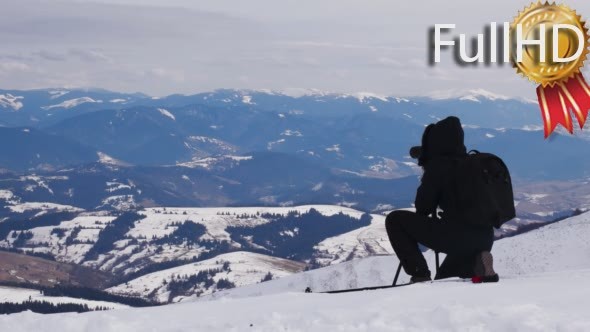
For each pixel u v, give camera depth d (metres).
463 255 7.82
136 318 6.48
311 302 6.97
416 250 8.08
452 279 7.77
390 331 5.27
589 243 126.69
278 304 6.91
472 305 5.91
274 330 5.53
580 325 4.88
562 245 128.88
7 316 6.58
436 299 6.48
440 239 7.81
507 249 135.12
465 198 7.63
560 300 6.01
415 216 7.97
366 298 6.83
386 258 136.75
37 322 6.20
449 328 5.21
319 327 5.49
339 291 7.66
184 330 5.75
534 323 5.04
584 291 6.41
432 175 7.79
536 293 6.50
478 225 7.70
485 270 7.56
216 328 5.75
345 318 5.77
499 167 7.68
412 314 5.55
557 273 8.36
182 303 7.37
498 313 5.34
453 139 7.82
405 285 7.64
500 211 7.59
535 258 123.94
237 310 6.77
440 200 7.86
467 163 7.67
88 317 6.34
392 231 8.14
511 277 8.32
